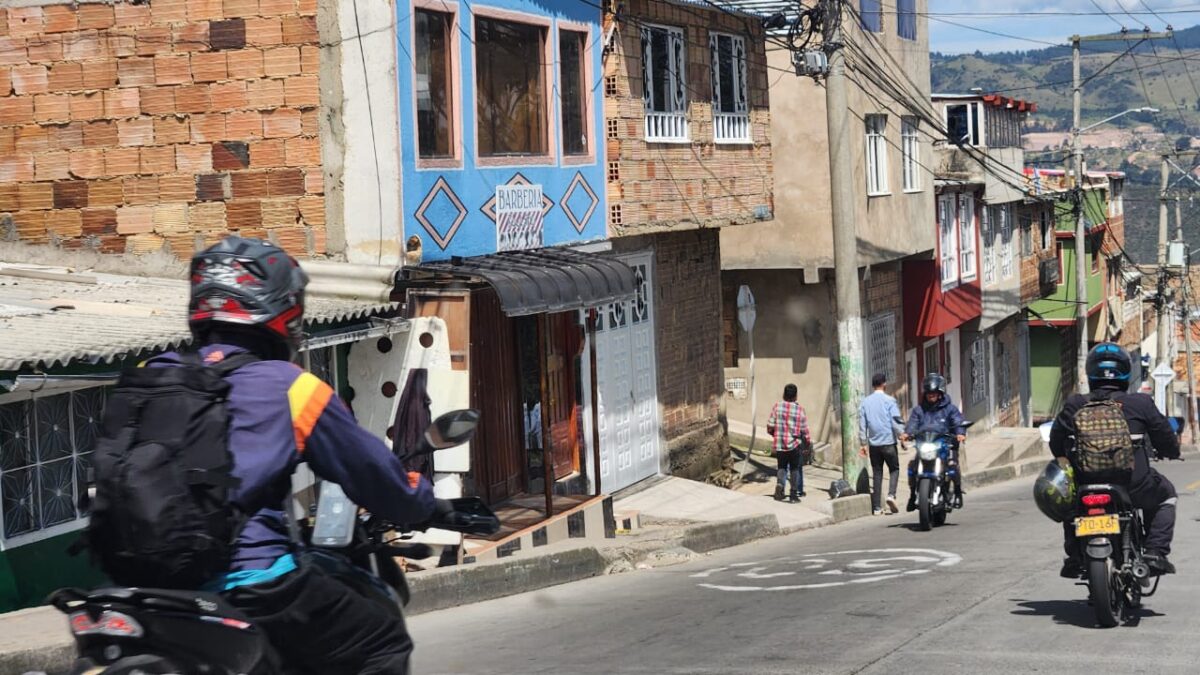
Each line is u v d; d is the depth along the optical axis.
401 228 14.02
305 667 3.73
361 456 3.67
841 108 20.72
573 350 18.44
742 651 8.75
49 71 14.63
